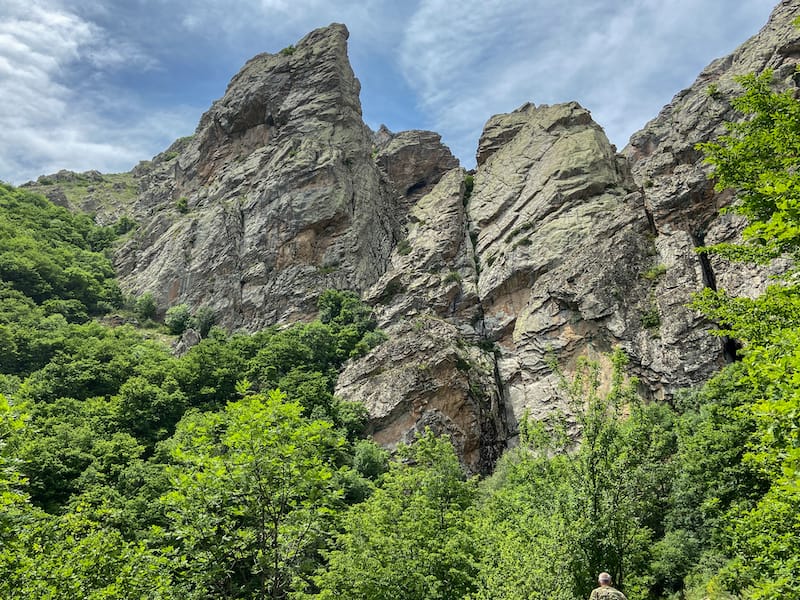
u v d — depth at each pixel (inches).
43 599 692.1
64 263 4256.9
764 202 794.2
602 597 532.1
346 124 4453.7
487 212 3540.8
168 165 6796.3
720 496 1249.4
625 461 844.6
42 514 850.8
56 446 1921.8
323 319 3348.9
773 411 464.8
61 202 6697.8
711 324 2215.8
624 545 820.6
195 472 718.5
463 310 3075.8
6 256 3828.7
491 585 821.9
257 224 3973.9
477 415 2529.5
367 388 2662.4
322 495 730.8
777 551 592.7
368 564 1016.9
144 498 1669.5
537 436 1036.5
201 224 4188.0
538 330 2674.7
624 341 2373.3
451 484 1344.7
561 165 3312.0
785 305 709.9
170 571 780.6
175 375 2768.2
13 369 2940.5
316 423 737.6
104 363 2896.2
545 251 2947.8
